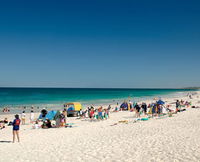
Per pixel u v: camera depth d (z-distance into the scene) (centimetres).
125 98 6969
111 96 8288
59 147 1080
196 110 2631
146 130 1404
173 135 1196
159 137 1166
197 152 858
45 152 1002
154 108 2428
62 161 852
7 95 8600
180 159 787
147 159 812
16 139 1402
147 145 1012
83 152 959
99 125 1841
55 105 4500
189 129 1350
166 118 1980
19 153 1016
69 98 6925
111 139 1191
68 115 2827
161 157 823
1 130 1873
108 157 867
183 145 973
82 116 2600
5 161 897
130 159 824
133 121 1969
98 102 5369
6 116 2923
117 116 2527
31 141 1295
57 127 1872
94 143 1118
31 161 875
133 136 1234
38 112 3453
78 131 1566
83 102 5381
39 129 1825
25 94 9525
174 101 4900
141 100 5947
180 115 2150
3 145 1233
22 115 2261
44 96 8031
